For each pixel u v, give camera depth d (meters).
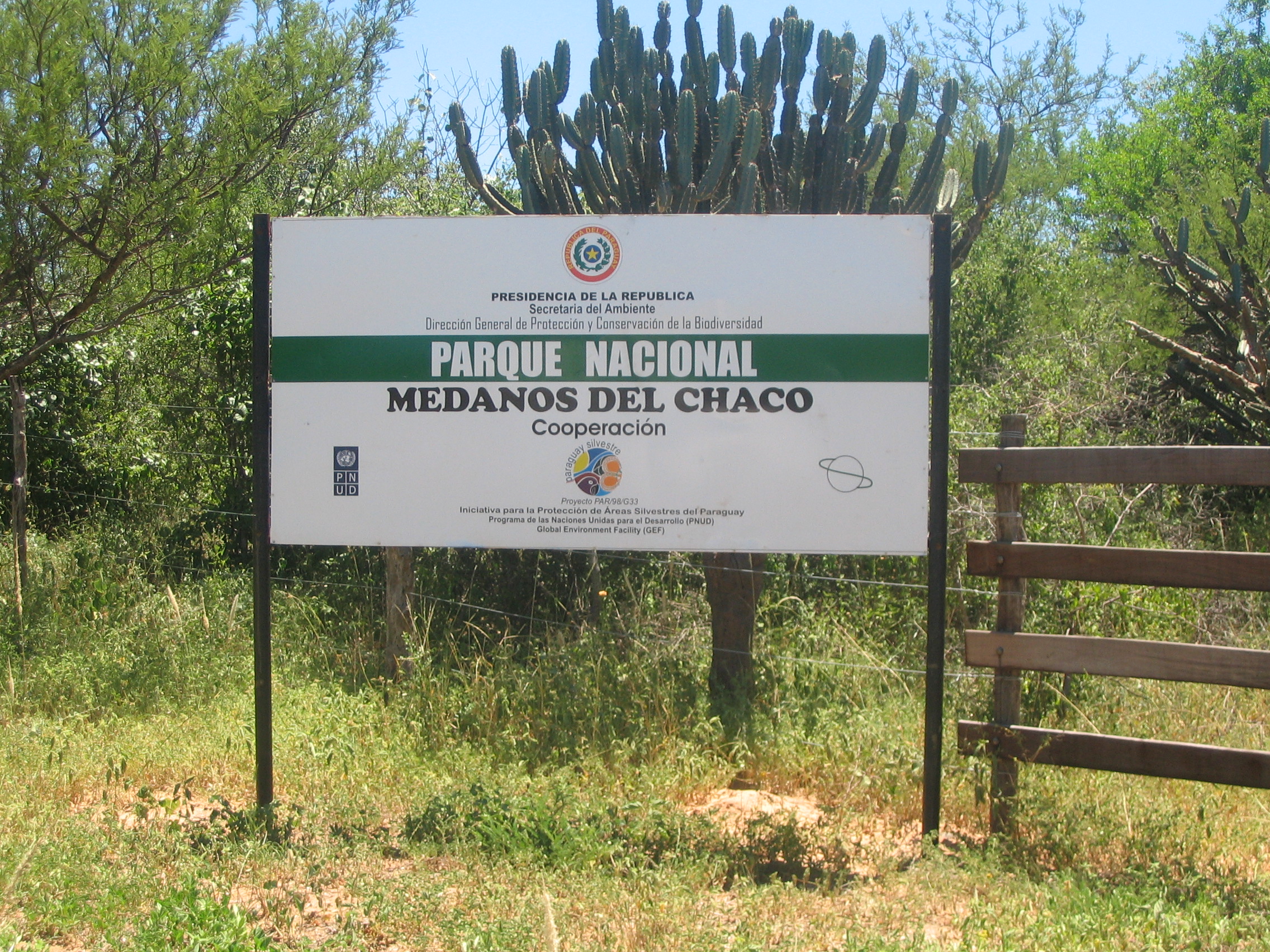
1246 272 12.80
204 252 7.80
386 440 4.93
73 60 6.99
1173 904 4.11
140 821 4.74
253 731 5.97
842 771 5.61
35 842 4.20
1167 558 4.59
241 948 3.50
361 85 8.94
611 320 4.85
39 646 7.14
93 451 10.84
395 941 3.81
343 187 9.05
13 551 8.66
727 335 4.81
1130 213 23.67
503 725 6.28
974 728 5.00
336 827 4.79
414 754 5.85
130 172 7.54
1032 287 12.98
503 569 8.65
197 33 7.55
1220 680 4.55
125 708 6.57
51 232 7.52
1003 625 4.96
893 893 4.24
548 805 4.97
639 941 3.70
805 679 6.83
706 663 7.11
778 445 4.80
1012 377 9.82
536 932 3.73
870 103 6.98
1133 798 5.17
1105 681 6.48
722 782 5.68
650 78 6.89
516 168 7.07
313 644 7.72
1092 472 4.73
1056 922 3.86
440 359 4.91
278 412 4.96
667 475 4.84
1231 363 11.94
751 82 6.97
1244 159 21.59
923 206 7.21
